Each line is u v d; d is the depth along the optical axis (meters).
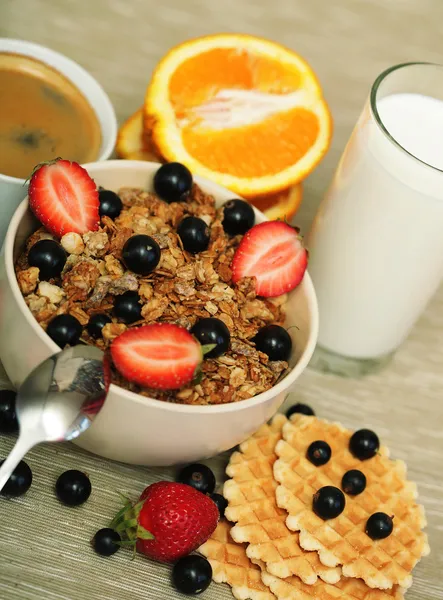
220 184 0.63
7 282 0.53
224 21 0.81
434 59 0.84
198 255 0.58
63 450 0.57
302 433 0.60
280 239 0.58
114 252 0.56
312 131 0.65
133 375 0.51
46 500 0.55
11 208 0.59
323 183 0.73
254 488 0.58
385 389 0.66
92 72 0.74
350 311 0.63
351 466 0.60
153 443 0.54
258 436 0.60
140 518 0.53
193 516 0.53
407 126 0.59
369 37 0.84
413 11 0.87
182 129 0.64
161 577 0.54
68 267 0.55
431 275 0.61
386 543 0.57
